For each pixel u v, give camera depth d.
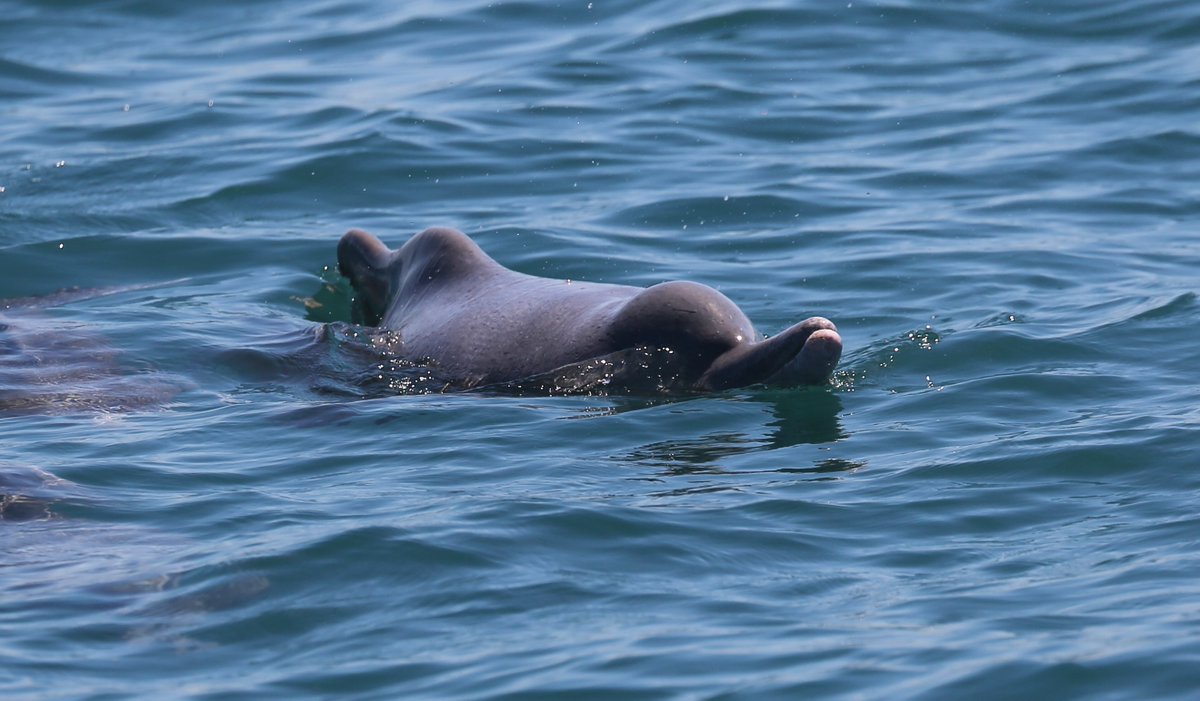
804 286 47.44
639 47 72.88
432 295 43.94
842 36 73.44
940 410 36.28
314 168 59.47
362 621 25.27
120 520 30.22
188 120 65.69
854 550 28.02
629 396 37.75
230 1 84.06
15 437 36.19
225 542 28.64
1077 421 34.88
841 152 61.19
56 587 26.88
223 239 53.56
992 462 32.28
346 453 34.19
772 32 73.94
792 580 26.66
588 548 27.94
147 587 26.75
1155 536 27.89
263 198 57.31
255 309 47.25
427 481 31.92
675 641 24.20
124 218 55.56
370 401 38.16
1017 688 22.23
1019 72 69.06
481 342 40.56
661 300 38.41
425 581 26.59
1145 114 63.41
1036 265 48.72
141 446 35.16
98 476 32.78
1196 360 39.25
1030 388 37.53
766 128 63.72
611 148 61.50
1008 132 62.53
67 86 71.38
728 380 37.72
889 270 48.53
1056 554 27.39
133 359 42.31
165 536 29.22
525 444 34.25
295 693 22.91
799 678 22.78
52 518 30.27
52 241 53.28
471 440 34.59
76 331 44.53
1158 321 42.38
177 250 52.75
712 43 72.88
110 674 23.64
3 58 74.75
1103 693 22.00
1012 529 28.83
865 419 35.81
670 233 52.97
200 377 41.31
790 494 30.72
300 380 41.03
